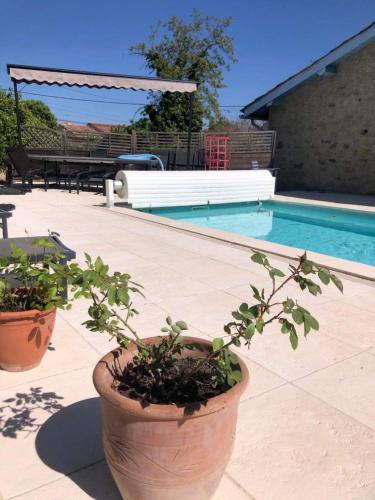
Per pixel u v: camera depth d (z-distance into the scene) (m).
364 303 3.75
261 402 2.28
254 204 12.05
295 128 14.55
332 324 3.30
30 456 1.86
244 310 1.48
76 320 3.27
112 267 4.65
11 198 10.55
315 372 2.59
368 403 2.30
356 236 8.61
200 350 1.75
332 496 1.69
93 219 7.70
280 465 1.84
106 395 1.38
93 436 1.99
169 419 1.32
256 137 14.30
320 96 13.58
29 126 14.76
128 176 9.38
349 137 12.90
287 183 15.09
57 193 12.02
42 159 12.63
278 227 9.35
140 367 1.66
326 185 13.79
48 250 3.21
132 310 1.90
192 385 1.58
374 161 12.30
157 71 28.72
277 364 2.67
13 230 6.53
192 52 29.27
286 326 1.43
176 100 26.08
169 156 15.29
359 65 12.33
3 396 2.26
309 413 2.20
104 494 1.67
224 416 1.42
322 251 7.43
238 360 1.59
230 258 5.16
